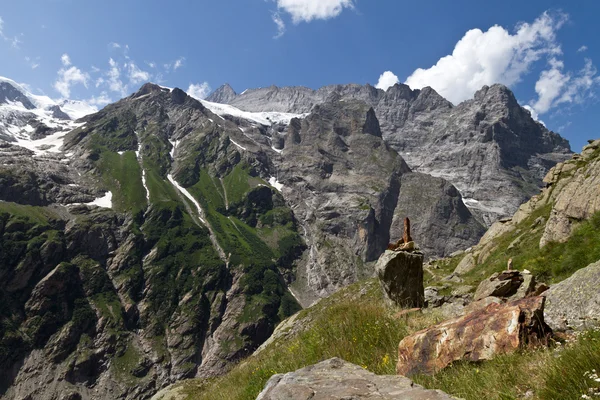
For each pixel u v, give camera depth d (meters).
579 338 6.08
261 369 12.80
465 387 6.32
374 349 10.40
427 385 7.01
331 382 5.73
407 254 16.45
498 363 6.50
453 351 7.35
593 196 27.86
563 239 28.77
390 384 5.50
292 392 5.45
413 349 8.01
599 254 23.08
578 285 10.62
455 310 13.48
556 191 46.12
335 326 12.25
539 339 6.79
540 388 5.43
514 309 7.26
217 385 17.09
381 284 16.45
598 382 4.91
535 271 27.41
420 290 16.11
